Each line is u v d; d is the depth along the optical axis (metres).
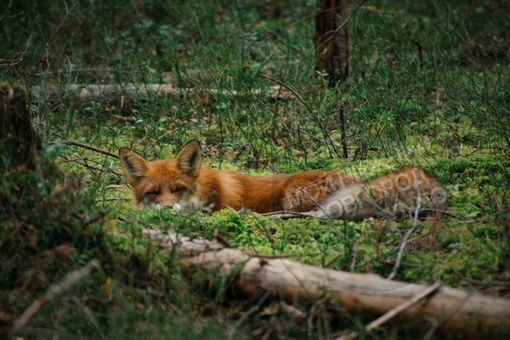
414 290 6.34
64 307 6.43
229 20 19.11
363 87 13.66
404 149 11.45
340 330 6.50
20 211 7.08
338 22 14.95
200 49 15.99
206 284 7.01
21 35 16.19
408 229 8.25
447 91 13.98
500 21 18.34
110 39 15.69
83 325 6.29
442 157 11.33
